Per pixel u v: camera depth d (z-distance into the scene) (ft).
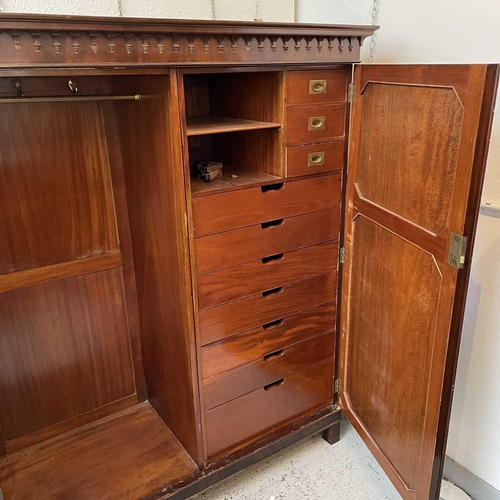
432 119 3.71
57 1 4.56
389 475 5.02
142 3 5.01
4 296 5.11
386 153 4.40
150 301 5.50
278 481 5.68
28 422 5.65
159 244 4.83
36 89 4.66
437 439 4.06
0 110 4.58
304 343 5.56
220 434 5.22
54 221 5.17
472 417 5.34
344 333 5.72
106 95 4.52
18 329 5.29
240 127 4.38
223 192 4.38
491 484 5.34
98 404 6.11
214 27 3.79
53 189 5.07
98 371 5.99
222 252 4.57
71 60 3.40
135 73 3.69
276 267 5.00
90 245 5.47
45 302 5.38
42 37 3.26
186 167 4.11
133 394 6.35
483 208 4.60
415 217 4.07
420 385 4.28
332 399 6.10
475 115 3.22
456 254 3.54
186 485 5.04
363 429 5.53
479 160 3.26
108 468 5.36
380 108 4.41
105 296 5.75
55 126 4.89
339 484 5.63
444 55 4.74
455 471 5.66
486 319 4.92
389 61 5.29
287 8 6.09
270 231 4.82
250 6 5.75
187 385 4.95
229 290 4.75
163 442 5.71
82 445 5.71
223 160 5.57
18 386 5.47
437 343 3.92
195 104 5.48
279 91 4.46
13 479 5.26
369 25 4.94
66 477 5.26
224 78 5.17
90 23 3.33
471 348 5.15
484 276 4.83
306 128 4.69
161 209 4.57
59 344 5.61
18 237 5.02
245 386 5.23
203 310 4.65
